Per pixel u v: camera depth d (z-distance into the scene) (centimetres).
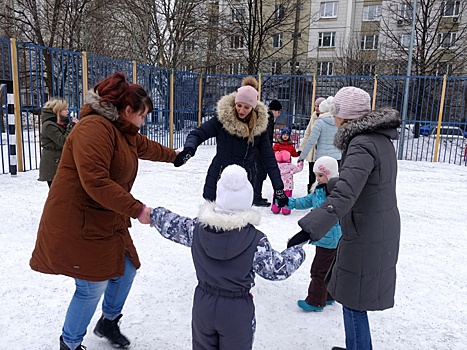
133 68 1016
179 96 1273
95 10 1653
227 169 192
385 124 209
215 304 187
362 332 221
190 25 1848
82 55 843
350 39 2645
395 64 2114
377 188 209
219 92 1423
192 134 347
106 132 202
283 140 647
